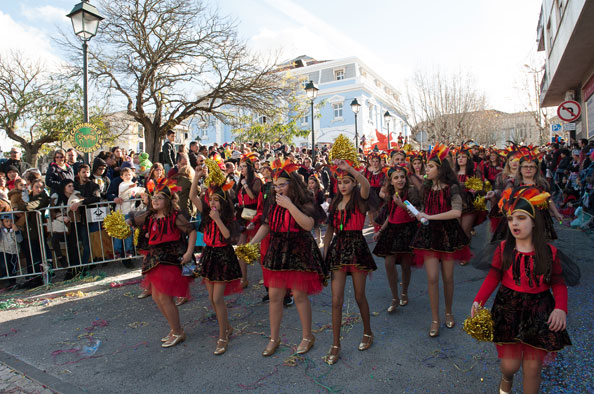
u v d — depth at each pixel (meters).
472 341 3.80
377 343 3.87
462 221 5.98
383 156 8.17
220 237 3.99
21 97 21.14
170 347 4.05
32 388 3.37
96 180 7.59
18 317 5.07
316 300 5.18
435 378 3.22
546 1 16.53
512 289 2.65
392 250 4.56
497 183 6.23
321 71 37.72
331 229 3.90
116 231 4.39
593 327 3.86
